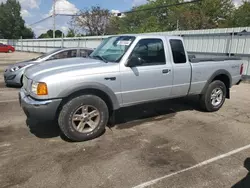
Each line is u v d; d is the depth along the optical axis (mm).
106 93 3889
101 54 4516
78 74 3602
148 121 4918
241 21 34312
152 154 3492
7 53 33906
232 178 2924
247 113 5594
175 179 2885
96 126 3943
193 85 5062
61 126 3684
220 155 3500
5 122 4730
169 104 6207
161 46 4492
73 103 3639
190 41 13133
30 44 38031
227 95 5934
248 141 4004
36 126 4512
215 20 39781
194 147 3742
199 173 3021
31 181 2793
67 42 26469
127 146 3732
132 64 4043
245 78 10531
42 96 3426
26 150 3549
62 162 3219
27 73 3916
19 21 59125
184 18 35469
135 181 2832
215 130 4473
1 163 3166
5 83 8867
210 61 5301
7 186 2693
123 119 5008
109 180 2842
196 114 5445
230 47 11047
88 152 3516
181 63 4773
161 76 4461
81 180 2832
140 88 4254
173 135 4199
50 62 4238
